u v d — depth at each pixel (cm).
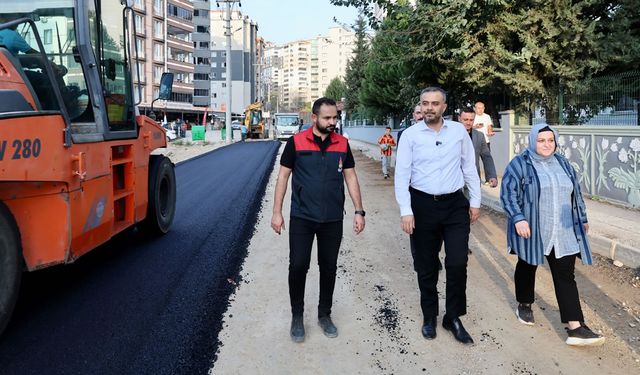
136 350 386
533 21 1045
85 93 498
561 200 394
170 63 8044
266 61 13988
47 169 387
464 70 1187
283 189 411
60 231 415
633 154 850
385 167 1605
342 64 11862
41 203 406
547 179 397
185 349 388
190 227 814
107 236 523
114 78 575
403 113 2711
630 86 884
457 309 409
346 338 409
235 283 539
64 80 493
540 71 1116
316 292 516
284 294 507
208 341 402
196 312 460
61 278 556
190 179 1429
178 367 360
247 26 12088
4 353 380
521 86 1094
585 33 988
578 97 1047
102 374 350
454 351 387
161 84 639
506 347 394
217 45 11731
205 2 10338
